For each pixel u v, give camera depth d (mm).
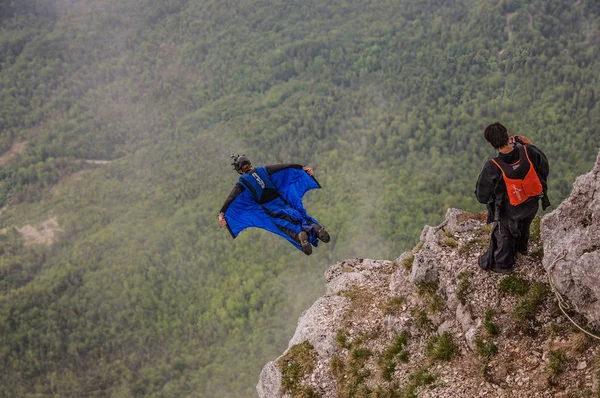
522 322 6918
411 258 9336
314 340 9297
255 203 7590
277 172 7727
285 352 9578
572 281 6609
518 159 6328
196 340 155000
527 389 6352
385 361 8148
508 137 6375
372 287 9938
